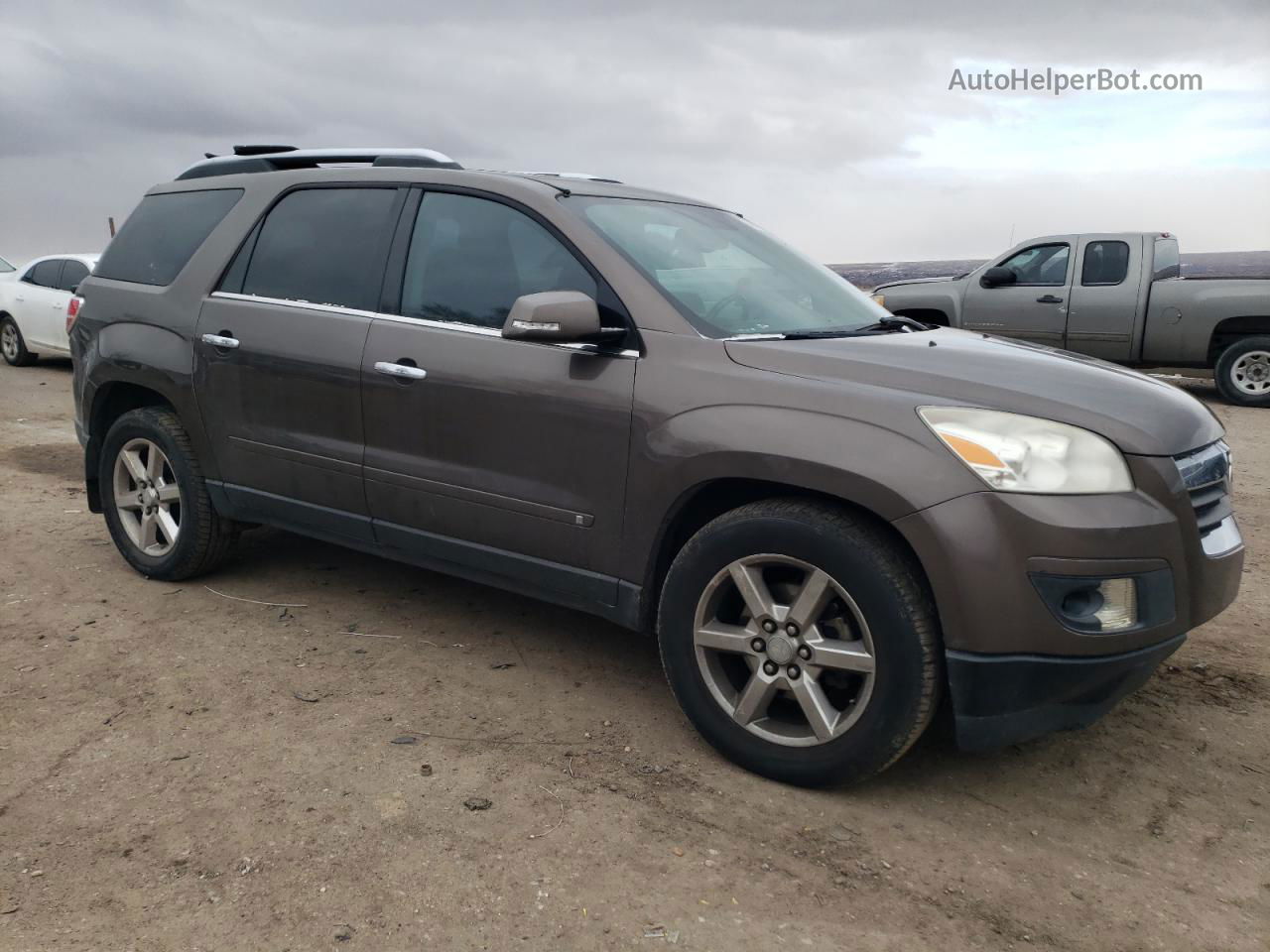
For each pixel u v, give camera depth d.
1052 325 11.72
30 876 2.42
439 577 4.75
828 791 2.93
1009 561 2.58
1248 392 11.04
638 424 3.09
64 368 13.74
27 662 3.67
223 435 4.19
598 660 3.85
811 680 2.85
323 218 4.04
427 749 3.10
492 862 2.52
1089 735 3.35
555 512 3.30
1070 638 2.59
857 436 2.74
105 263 4.82
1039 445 2.63
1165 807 2.92
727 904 2.40
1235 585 2.98
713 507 3.19
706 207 4.15
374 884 2.42
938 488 2.61
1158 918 2.42
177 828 2.63
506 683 3.61
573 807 2.79
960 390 2.77
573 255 3.36
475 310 3.52
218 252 4.30
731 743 3.02
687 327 3.14
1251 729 3.41
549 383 3.27
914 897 2.46
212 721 3.25
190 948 2.18
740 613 3.11
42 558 4.89
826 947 2.27
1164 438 2.73
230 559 4.93
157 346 4.35
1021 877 2.56
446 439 3.51
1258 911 2.46
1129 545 2.60
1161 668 3.88
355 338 3.74
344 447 3.80
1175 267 12.01
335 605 4.35
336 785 2.86
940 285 12.57
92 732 3.16
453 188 3.71
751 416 2.90
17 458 7.40
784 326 3.37
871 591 2.69
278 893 2.37
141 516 4.68
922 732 2.76
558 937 2.26
